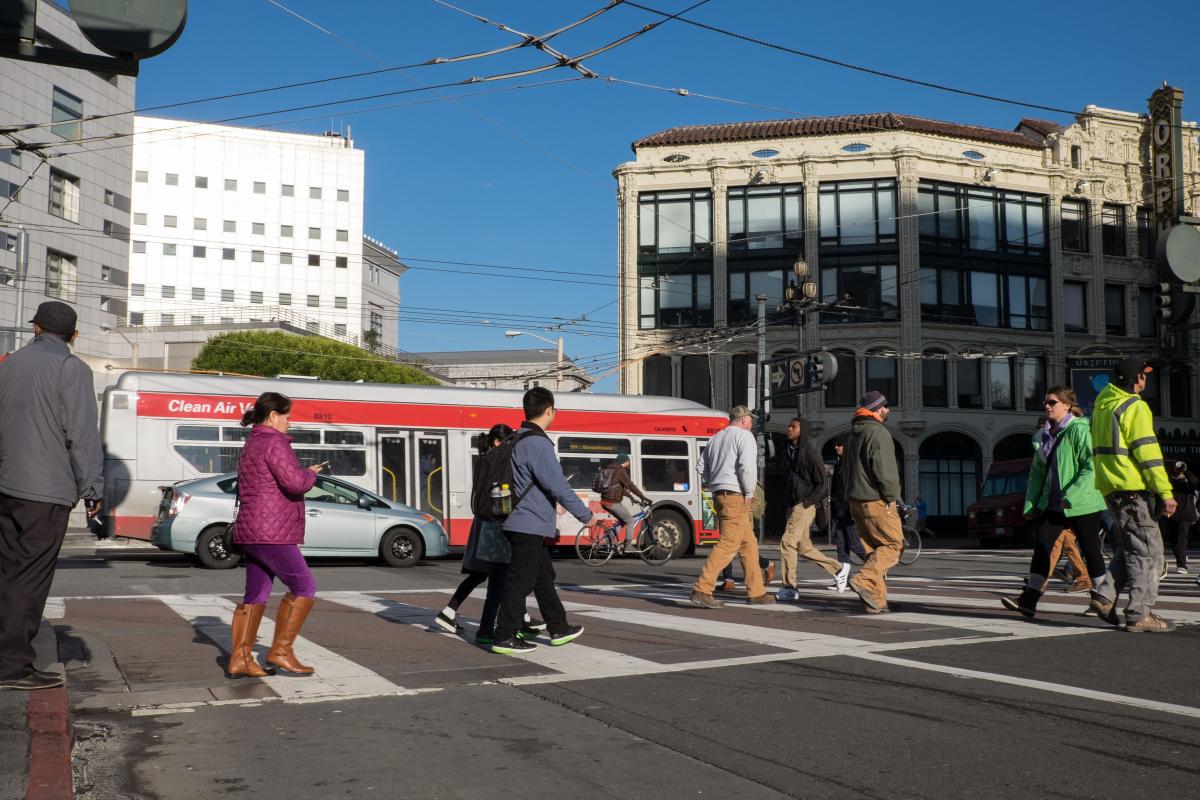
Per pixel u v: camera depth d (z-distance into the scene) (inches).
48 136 1637.6
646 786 154.8
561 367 1524.4
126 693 217.3
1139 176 1665.8
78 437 205.3
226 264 3304.6
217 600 402.3
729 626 317.7
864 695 212.5
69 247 1681.8
